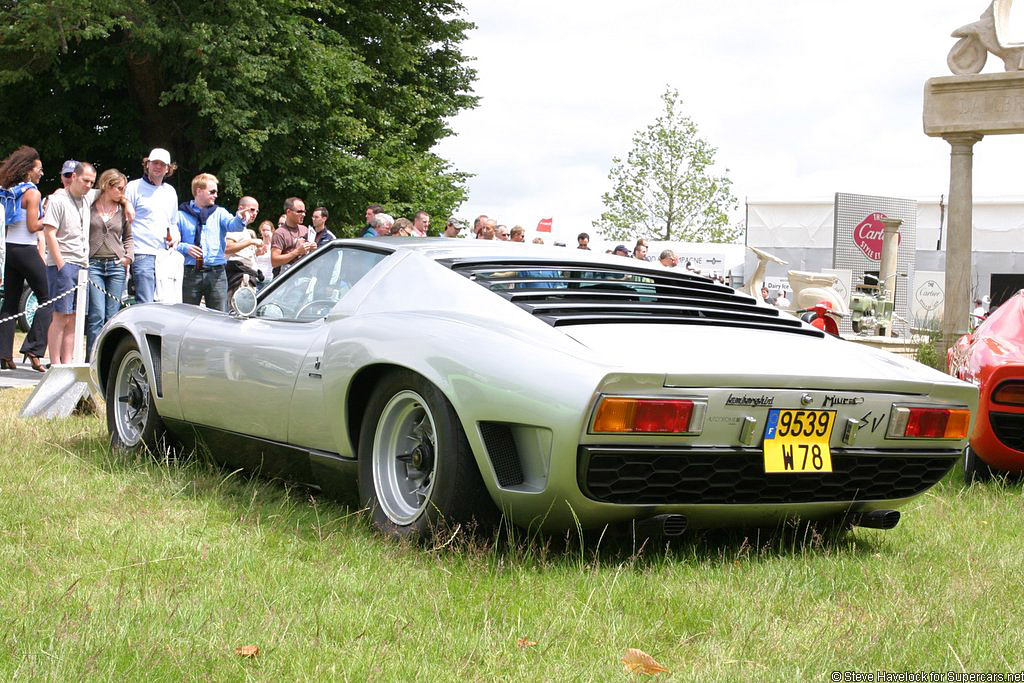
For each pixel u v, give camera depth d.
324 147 20.81
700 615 2.74
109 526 3.46
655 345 3.18
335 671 2.25
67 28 17.06
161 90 19.45
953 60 10.22
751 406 3.11
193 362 4.44
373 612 2.66
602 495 3.04
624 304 3.60
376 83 21.89
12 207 8.91
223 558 3.10
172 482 4.19
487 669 2.31
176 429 4.68
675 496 3.16
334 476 3.76
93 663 2.16
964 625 2.73
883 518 3.58
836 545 3.64
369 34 23.23
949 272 10.19
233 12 18.73
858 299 18.41
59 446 4.99
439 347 3.25
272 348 3.99
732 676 2.33
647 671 2.35
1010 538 3.93
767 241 28.81
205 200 9.14
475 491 3.18
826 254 28.20
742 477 3.18
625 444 2.98
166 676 2.17
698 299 3.92
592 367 2.95
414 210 23.48
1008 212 27.42
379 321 3.57
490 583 2.94
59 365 6.14
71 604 2.59
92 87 19.53
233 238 9.23
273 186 20.75
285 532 3.50
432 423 3.26
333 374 3.61
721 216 38.34
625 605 2.81
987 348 5.14
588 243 14.35
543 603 2.78
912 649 2.54
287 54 19.53
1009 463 4.98
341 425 3.61
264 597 2.72
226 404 4.23
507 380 3.05
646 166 38.53
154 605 2.59
